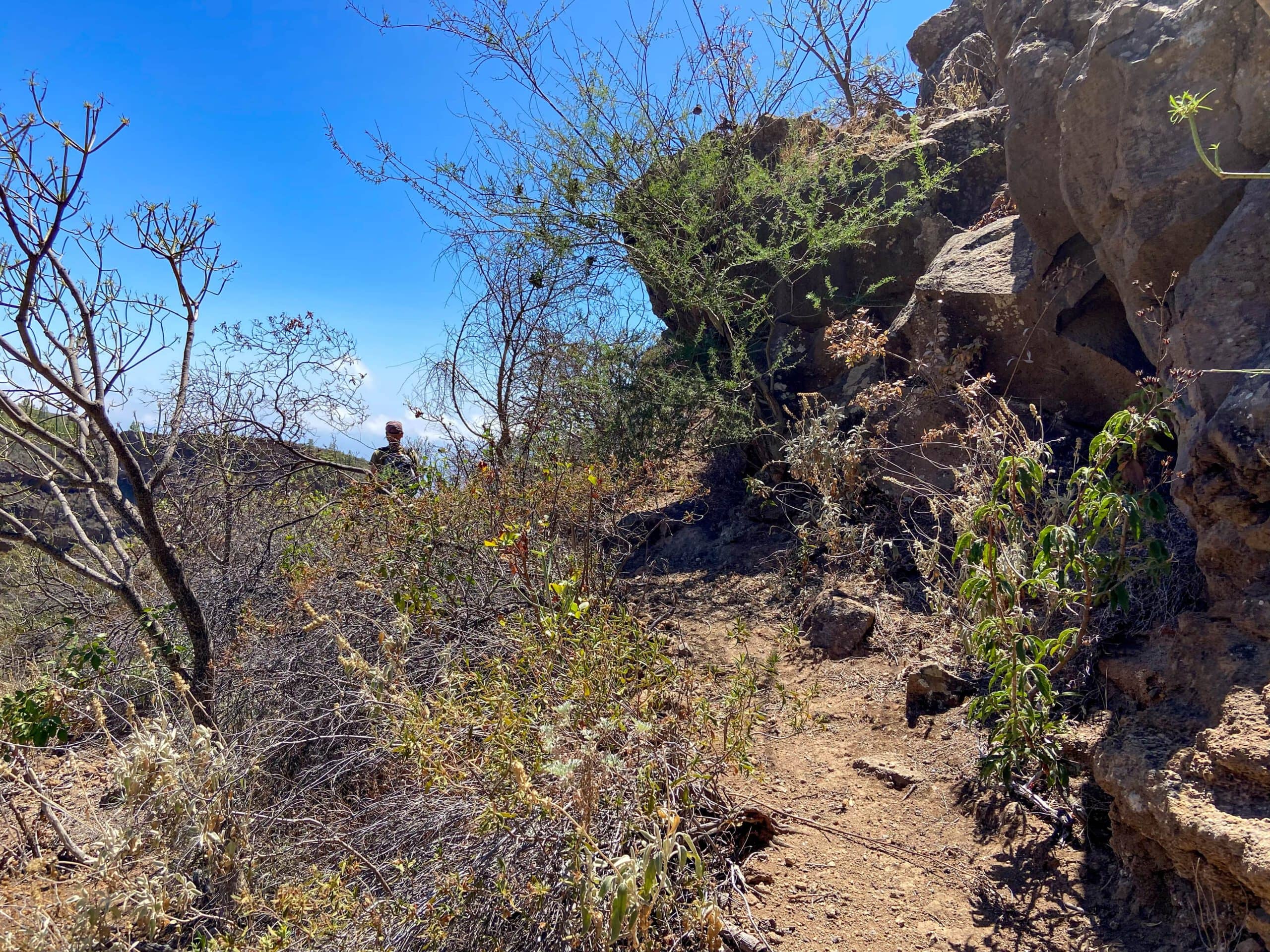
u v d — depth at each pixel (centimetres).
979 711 319
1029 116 469
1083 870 274
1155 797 237
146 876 294
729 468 752
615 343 711
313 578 475
